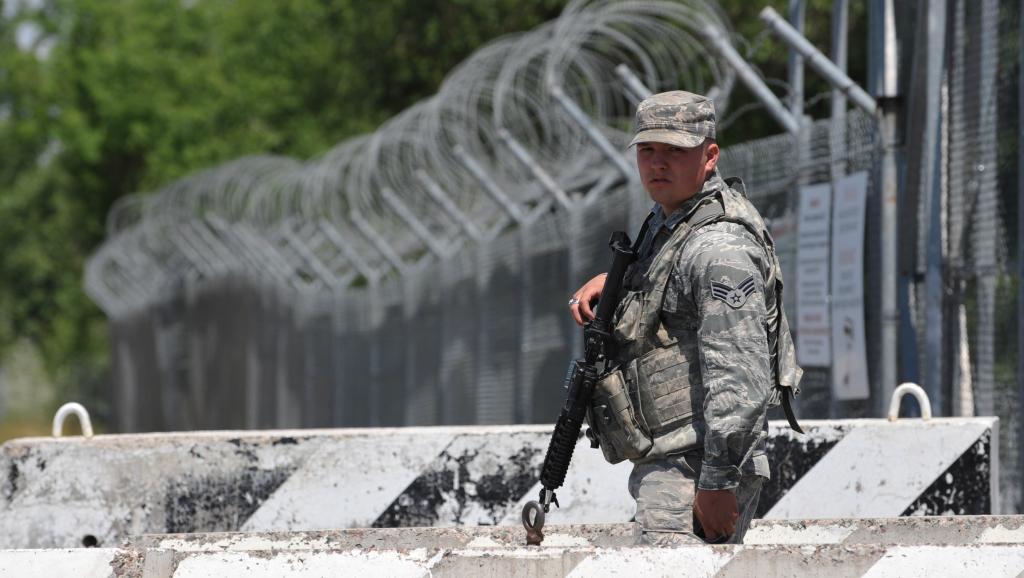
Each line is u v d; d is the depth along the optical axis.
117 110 139.00
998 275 20.75
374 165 44.97
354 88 87.81
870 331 24.84
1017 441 20.06
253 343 65.12
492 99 39.88
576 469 18.75
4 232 156.38
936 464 17.98
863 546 11.52
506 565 11.81
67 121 142.00
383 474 18.91
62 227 155.88
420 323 47.47
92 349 155.00
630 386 13.73
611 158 31.77
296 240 57.22
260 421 64.25
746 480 13.63
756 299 12.85
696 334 13.54
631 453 13.77
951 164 22.48
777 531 15.80
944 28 23.00
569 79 37.75
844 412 25.27
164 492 18.86
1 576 12.20
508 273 39.78
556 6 75.88
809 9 55.22
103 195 154.38
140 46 139.62
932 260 22.78
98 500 18.78
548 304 36.53
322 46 102.00
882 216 23.42
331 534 15.73
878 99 23.67
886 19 24.72
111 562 12.21
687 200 13.56
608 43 34.75
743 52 53.78
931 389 22.64
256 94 126.00
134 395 90.56
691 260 13.20
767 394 12.76
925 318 23.03
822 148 26.09
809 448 18.09
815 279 25.94
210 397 73.12
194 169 126.00
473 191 43.09
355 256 52.34
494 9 78.25
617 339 13.77
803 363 26.61
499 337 40.59
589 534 16.03
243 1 129.38
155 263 84.06
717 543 13.08
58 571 12.20
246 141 123.75
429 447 18.95
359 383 53.06
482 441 18.92
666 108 13.41
